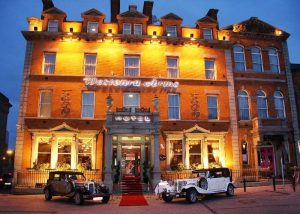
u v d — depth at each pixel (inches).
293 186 773.3
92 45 1065.5
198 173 733.9
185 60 1098.1
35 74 1015.0
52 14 1079.6
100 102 1023.0
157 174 898.7
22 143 959.0
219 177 729.0
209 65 1123.9
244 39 1165.1
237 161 1032.8
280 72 1162.0
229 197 716.7
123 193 840.3
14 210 571.8
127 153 1004.6
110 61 1059.3
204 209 556.7
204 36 1147.9
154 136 927.7
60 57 1040.8
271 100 1125.1
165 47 1098.7
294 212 492.4
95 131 987.3
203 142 1031.0
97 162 975.6
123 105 1032.2
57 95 1010.7
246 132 1074.7
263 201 619.8
